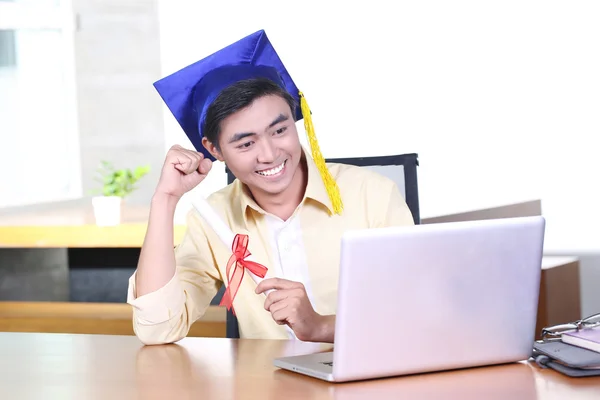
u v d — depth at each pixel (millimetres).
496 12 4984
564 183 4918
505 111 5004
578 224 4891
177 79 1977
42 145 5492
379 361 1392
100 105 5523
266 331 2043
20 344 1824
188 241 2113
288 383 1410
